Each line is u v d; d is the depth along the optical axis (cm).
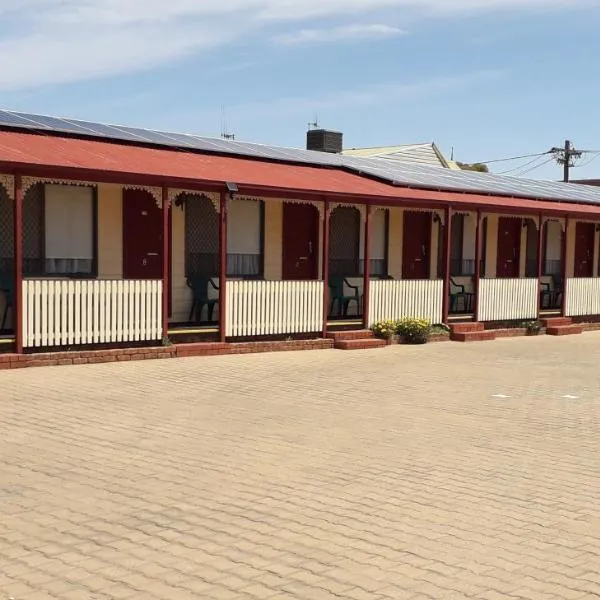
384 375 1232
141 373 1154
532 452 779
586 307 2156
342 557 498
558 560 504
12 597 429
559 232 2302
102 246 1430
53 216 1370
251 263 1650
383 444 791
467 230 2064
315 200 1519
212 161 1578
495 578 473
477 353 1553
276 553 501
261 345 1445
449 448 783
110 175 1204
